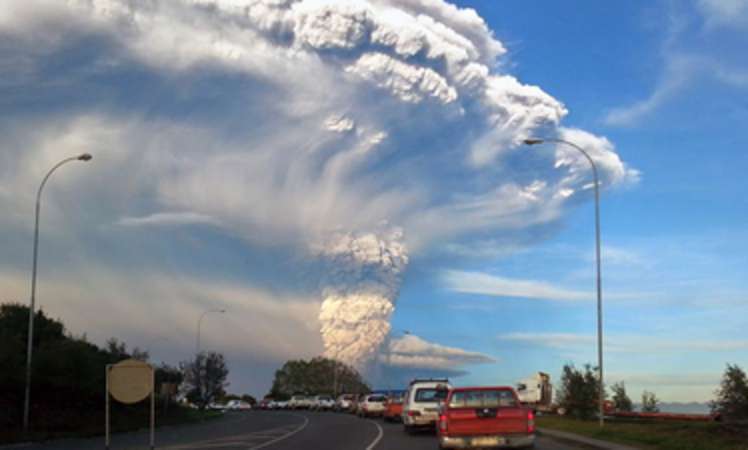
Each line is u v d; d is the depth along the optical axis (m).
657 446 21.53
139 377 19.84
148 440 34.06
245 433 37.78
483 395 20.41
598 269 30.72
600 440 24.89
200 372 89.25
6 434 31.78
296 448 26.20
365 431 36.53
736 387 27.52
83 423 39.12
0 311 51.69
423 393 33.56
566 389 41.38
